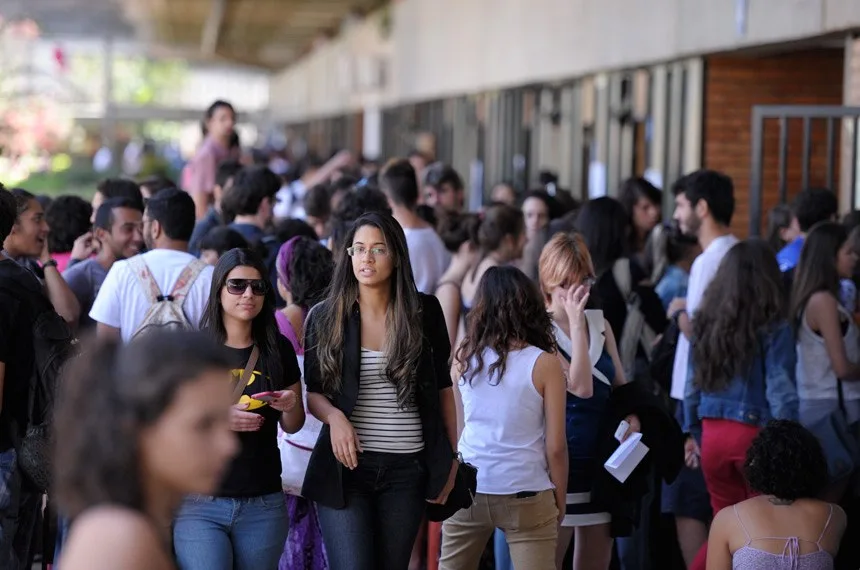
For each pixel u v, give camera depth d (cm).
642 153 2602
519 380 1012
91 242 1380
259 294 951
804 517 984
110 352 444
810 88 2280
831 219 1494
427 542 1430
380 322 979
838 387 1248
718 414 1188
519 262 1440
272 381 961
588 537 1120
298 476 1066
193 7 6512
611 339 1156
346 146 6712
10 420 959
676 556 1336
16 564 968
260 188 1503
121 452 430
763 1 1964
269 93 13362
